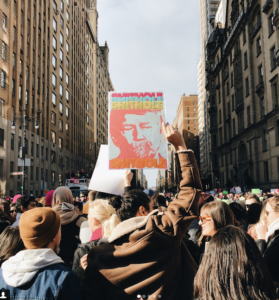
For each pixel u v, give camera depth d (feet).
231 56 149.07
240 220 15.39
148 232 6.39
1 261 8.08
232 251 5.36
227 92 158.30
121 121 10.52
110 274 6.38
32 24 123.65
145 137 10.44
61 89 166.71
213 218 9.63
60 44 165.78
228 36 157.58
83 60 227.20
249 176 109.29
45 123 137.90
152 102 10.62
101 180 11.05
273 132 96.07
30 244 6.97
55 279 6.38
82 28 227.61
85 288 6.66
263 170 105.91
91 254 6.86
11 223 18.98
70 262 11.88
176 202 6.96
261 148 108.17
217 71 175.42
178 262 6.58
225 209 9.66
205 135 307.99
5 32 97.30
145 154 10.37
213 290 5.23
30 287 6.34
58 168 157.69
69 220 12.34
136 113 10.56
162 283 6.21
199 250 12.07
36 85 126.82
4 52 96.58
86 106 237.66
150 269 6.25
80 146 204.54
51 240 7.19
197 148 420.77
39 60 133.18
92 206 9.65
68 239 12.21
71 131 187.11
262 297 5.05
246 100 123.34
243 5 126.82
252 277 5.16
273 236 10.16
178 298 6.44
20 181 107.65
